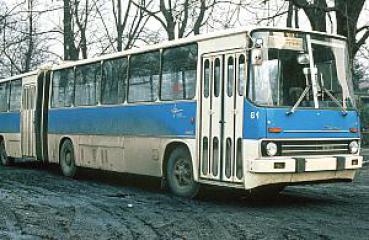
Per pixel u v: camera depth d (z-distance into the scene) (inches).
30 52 1368.1
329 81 432.5
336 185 564.4
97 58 609.0
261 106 398.0
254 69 404.5
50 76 717.3
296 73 416.8
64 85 681.0
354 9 797.9
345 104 436.5
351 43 789.9
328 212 394.0
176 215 386.3
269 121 396.2
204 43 451.2
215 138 432.1
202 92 448.8
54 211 408.5
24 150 781.3
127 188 549.6
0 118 869.2
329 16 801.6
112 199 468.4
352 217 373.1
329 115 422.6
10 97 836.0
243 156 403.5
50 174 705.0
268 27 414.3
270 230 331.6
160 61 504.7
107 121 581.9
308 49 425.7
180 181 475.2
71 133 656.4
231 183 414.6
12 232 336.8
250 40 408.8
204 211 401.7
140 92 531.8
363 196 481.1
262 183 394.0
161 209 412.8
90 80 621.9
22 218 381.1
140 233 330.6
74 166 651.5
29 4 1022.4
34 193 510.6
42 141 727.7
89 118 617.6
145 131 518.0
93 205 435.2
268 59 409.1
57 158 689.6
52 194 503.5
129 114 544.1
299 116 407.8
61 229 344.5
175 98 481.1
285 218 370.0
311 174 407.8
